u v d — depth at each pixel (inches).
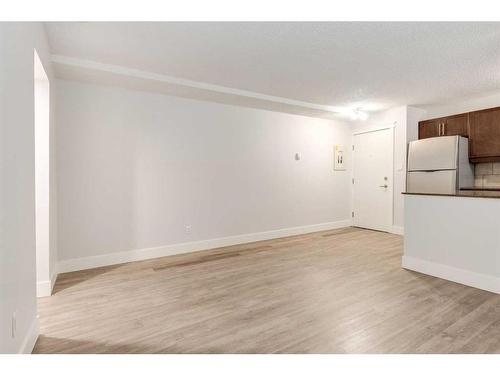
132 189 151.7
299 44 108.9
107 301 101.7
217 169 179.9
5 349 52.2
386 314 90.6
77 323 86.1
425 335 78.1
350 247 177.0
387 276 125.3
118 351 71.6
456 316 88.8
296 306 96.7
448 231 120.2
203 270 135.1
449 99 187.3
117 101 147.3
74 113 136.5
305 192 221.9
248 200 193.5
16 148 59.3
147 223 156.3
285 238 204.8
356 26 96.2
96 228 142.3
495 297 102.6
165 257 158.1
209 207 177.3
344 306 96.5
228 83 153.0
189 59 122.3
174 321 87.2
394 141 213.3
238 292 109.0
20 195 61.9
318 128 227.9
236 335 79.0
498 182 176.2
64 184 134.3
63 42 105.5
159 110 159.2
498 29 98.0
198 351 71.5
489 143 170.9
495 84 156.4
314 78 146.4
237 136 187.8
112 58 120.3
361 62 126.3
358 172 242.4
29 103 70.6
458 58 122.3
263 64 128.2
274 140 204.7
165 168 161.3
